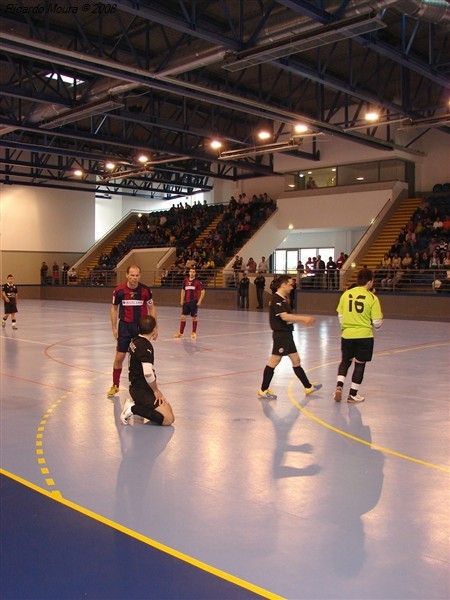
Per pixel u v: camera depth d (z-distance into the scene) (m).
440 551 3.73
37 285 42.25
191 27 13.80
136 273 8.29
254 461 5.54
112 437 6.36
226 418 7.19
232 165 32.56
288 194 34.66
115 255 41.97
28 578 3.38
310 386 8.70
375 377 10.20
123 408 7.29
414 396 8.57
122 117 22.72
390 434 6.48
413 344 15.04
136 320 8.40
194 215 40.81
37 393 8.76
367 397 8.49
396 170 30.69
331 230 34.41
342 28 12.52
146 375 6.72
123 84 18.83
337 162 31.88
